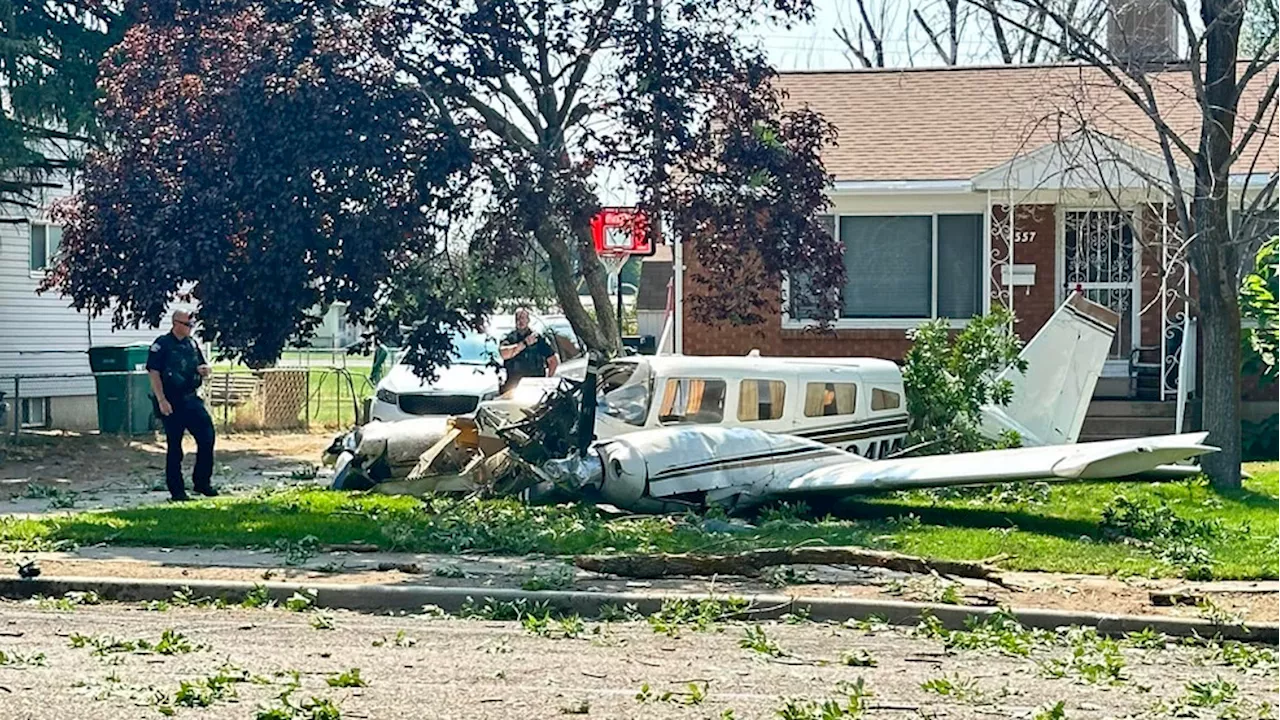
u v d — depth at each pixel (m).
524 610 11.27
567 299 18.28
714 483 16.12
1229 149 18.05
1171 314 24.61
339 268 15.77
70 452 25.33
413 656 9.29
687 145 16.95
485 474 16.91
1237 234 18.62
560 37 17.12
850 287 25.44
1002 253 25.06
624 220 17.83
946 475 15.41
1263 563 13.05
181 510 15.88
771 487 16.27
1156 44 24.55
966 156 25.47
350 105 15.41
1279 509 16.66
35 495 19.05
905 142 26.02
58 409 30.42
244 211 15.68
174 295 17.33
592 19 17.06
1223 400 18.12
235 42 16.19
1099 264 25.00
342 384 43.62
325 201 15.70
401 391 23.33
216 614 11.06
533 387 18.08
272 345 16.42
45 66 23.62
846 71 28.66
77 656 9.00
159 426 29.03
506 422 17.03
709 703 8.02
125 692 7.89
